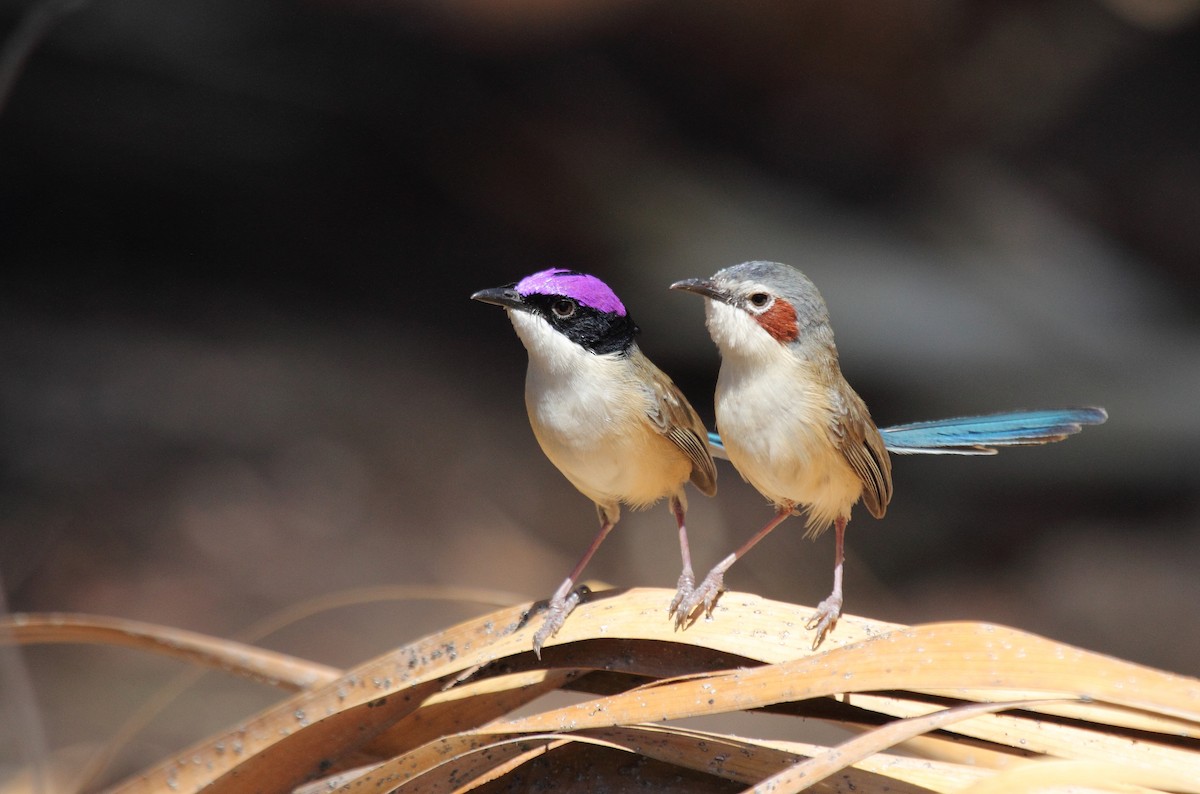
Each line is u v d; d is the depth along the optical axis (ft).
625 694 11.91
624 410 16.42
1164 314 67.97
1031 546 54.75
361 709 13.75
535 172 66.54
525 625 14.21
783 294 16.03
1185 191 72.79
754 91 70.64
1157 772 9.78
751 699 11.26
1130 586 52.31
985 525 56.29
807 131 71.92
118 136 60.90
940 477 59.52
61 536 42.93
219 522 44.83
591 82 68.85
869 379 59.82
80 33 57.93
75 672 36.81
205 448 49.24
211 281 61.52
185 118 62.03
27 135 59.41
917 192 72.08
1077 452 59.21
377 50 65.10
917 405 59.31
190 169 63.26
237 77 62.54
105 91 59.67
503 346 61.36
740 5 65.82
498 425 54.75
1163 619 50.21
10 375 51.55
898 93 69.82
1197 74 74.79
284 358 56.49
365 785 12.82
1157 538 55.47
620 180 67.10
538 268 65.05
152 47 59.93
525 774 12.92
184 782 13.75
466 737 12.44
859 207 71.00
